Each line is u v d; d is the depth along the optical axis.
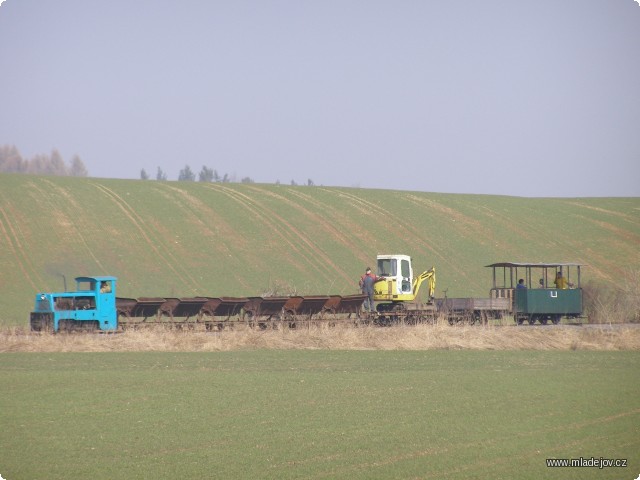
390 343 148.00
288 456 68.56
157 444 72.44
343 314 191.88
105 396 93.12
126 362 122.88
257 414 84.19
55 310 163.62
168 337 148.00
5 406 87.62
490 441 73.69
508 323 199.50
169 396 93.31
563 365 122.06
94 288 166.38
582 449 71.38
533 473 64.50
